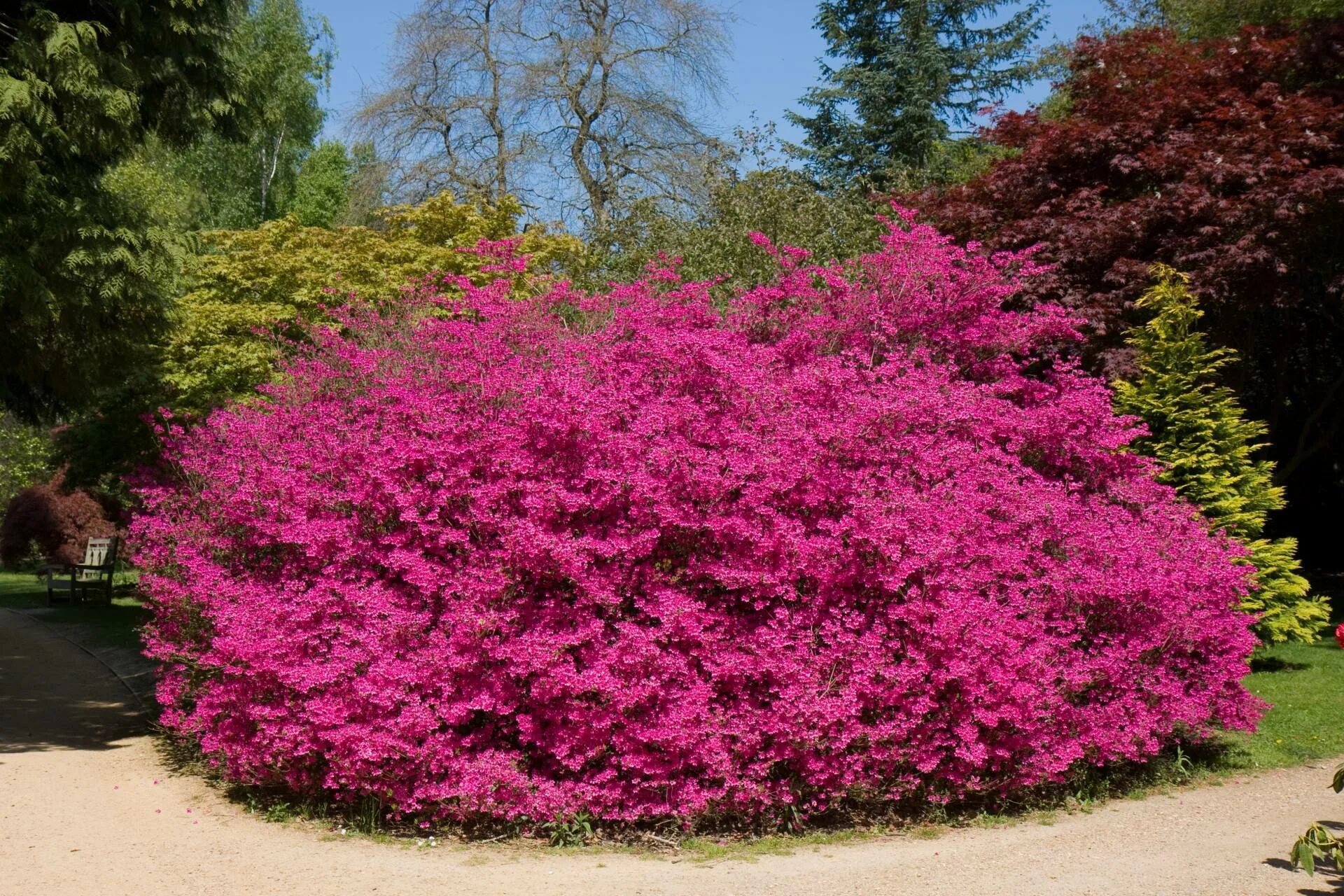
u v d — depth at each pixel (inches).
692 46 858.1
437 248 542.6
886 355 298.2
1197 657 284.2
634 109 850.8
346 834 223.3
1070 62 533.0
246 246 544.7
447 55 861.2
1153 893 183.2
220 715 261.7
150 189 663.1
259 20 987.9
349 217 858.8
